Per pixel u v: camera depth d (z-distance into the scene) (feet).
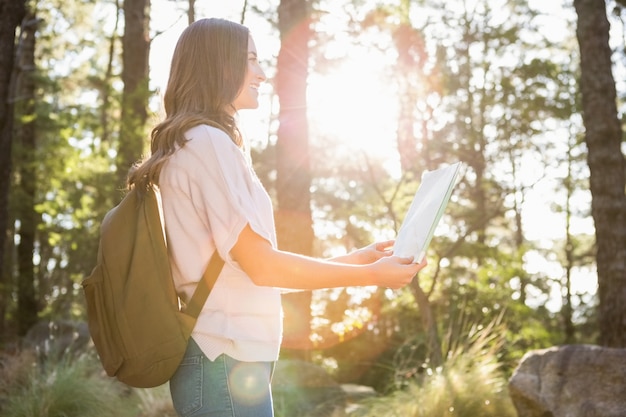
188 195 5.90
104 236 5.92
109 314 5.83
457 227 66.28
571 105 44.37
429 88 54.19
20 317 63.05
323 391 25.93
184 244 5.92
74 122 57.77
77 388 21.74
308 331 35.22
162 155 5.95
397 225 42.91
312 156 76.28
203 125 5.98
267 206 6.02
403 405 20.11
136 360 5.69
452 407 19.45
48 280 72.13
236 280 5.85
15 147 60.03
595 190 30.37
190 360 5.74
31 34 65.92
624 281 29.50
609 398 16.52
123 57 48.52
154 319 5.67
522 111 44.75
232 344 5.73
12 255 69.05
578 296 81.35
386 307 50.21
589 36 31.07
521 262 46.68
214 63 6.20
